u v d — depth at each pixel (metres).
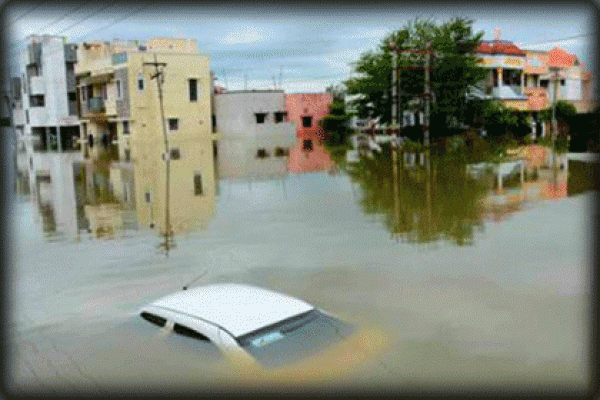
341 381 4.82
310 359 5.13
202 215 13.80
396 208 13.73
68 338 6.00
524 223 11.39
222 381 4.87
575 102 47.59
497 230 10.84
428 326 6.00
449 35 39.25
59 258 9.79
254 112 53.62
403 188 17.17
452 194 15.65
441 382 4.70
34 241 11.27
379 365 5.08
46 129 56.09
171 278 8.38
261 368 4.99
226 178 21.55
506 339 5.60
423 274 8.04
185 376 4.94
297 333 5.56
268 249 9.91
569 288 7.14
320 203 14.90
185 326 5.73
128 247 10.56
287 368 4.98
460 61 39.28
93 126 52.88
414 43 40.12
